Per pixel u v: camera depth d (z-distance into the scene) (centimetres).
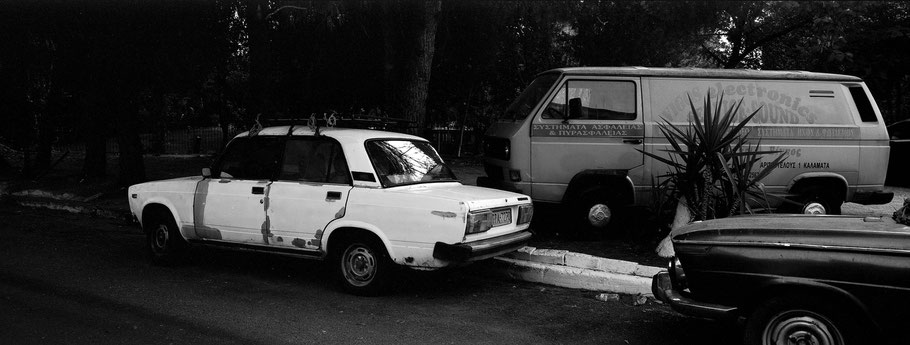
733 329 540
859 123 879
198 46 1173
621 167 846
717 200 711
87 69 1212
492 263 728
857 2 1528
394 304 603
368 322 546
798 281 399
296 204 641
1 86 1382
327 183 639
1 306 579
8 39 1142
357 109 1358
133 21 1091
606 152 844
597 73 848
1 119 1552
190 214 711
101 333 507
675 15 1556
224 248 700
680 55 1925
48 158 1681
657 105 851
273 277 704
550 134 838
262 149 692
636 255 751
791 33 1747
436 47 1585
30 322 532
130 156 1338
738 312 429
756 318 415
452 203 575
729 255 427
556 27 1823
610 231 875
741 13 1588
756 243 417
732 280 427
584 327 545
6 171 1797
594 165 843
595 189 841
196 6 1117
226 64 1385
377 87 1264
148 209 757
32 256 806
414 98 1098
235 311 573
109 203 1222
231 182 691
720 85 865
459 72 1958
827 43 1562
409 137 703
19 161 2133
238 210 675
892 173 1422
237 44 1276
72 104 1573
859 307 382
